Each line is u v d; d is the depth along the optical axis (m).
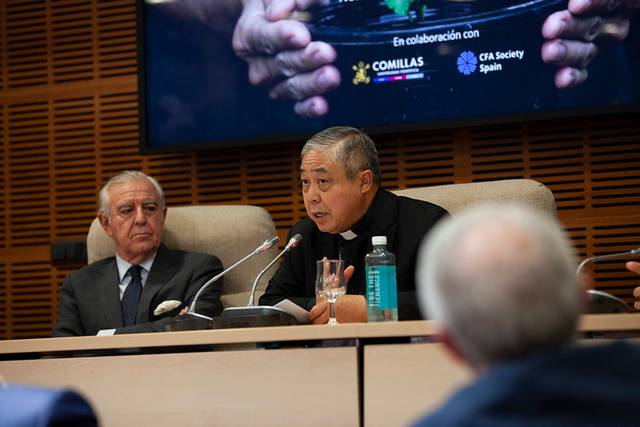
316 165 3.05
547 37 4.00
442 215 3.12
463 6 4.12
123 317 3.45
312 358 1.95
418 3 4.17
